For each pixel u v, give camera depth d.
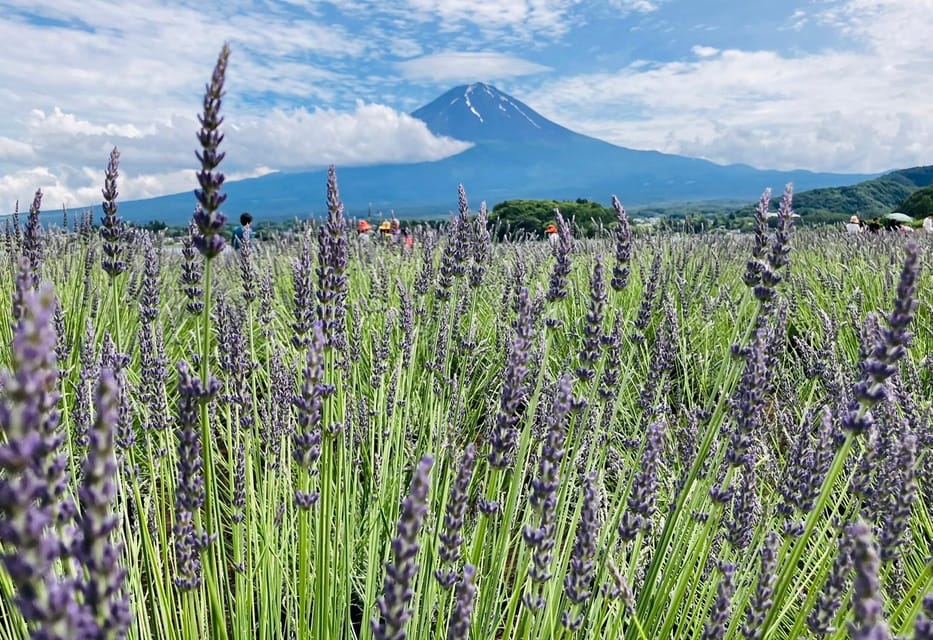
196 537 1.90
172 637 2.24
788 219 2.73
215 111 1.65
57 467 0.92
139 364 5.00
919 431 2.67
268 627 2.66
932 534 2.76
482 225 4.08
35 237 3.60
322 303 2.43
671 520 2.42
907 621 1.85
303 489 1.99
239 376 2.90
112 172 3.44
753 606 1.95
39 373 0.70
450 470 3.23
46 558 0.70
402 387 4.14
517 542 3.11
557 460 1.86
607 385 2.80
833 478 1.90
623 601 2.20
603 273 2.70
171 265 8.62
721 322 6.48
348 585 2.73
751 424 2.28
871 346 2.69
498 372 5.11
